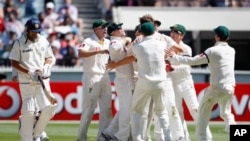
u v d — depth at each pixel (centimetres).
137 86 3706
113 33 3956
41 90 3728
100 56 4119
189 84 4231
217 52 3778
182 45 4191
